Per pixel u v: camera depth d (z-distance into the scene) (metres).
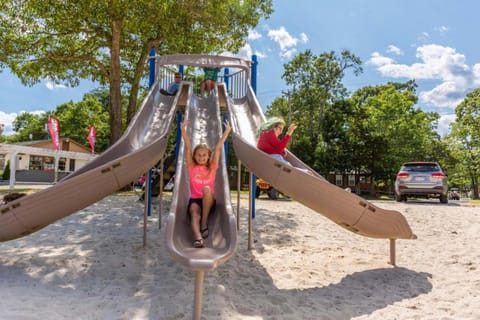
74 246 5.55
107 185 4.10
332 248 5.92
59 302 3.31
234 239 2.99
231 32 14.91
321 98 32.97
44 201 3.91
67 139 35.16
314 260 5.17
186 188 4.17
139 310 3.17
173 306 3.26
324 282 4.22
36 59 13.81
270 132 5.27
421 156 35.44
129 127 5.86
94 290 3.75
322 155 27.27
